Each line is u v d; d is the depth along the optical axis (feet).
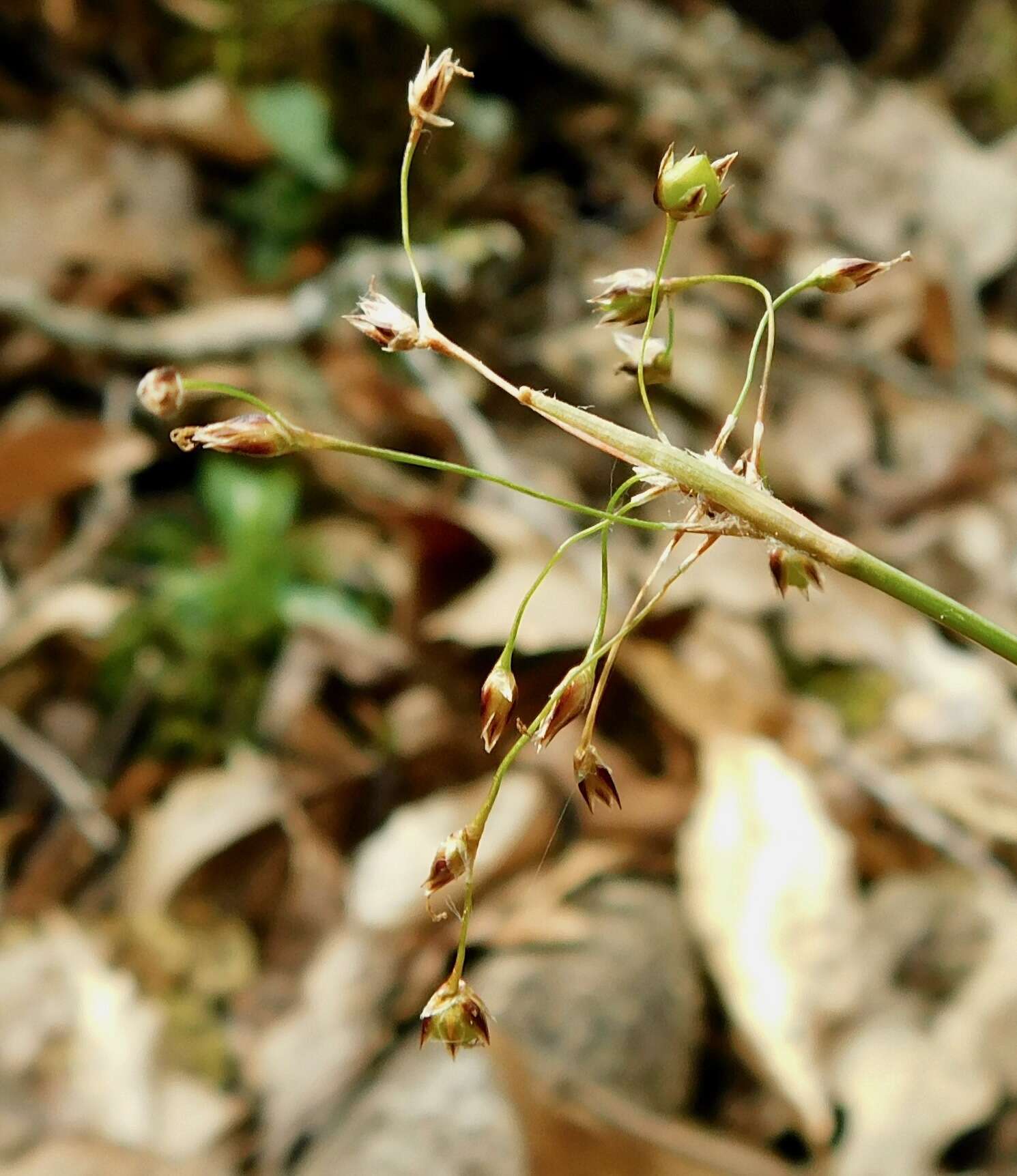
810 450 0.92
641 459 0.31
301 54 0.98
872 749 0.70
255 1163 0.51
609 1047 0.51
